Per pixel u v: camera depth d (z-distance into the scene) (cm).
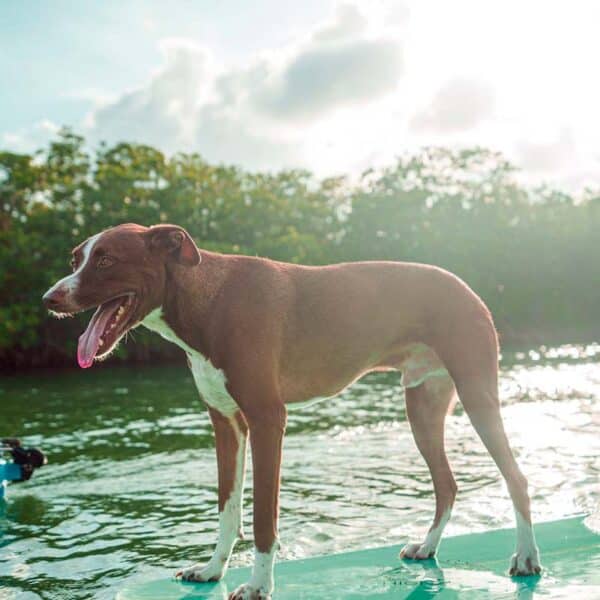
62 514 208
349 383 150
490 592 133
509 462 143
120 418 427
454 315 145
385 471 251
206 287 139
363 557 159
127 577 158
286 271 145
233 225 1302
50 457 301
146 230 139
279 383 141
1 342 1047
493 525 184
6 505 219
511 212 1533
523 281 1509
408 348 150
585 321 1608
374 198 1434
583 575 139
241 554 172
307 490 227
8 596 150
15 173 1158
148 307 138
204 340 139
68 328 1122
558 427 322
